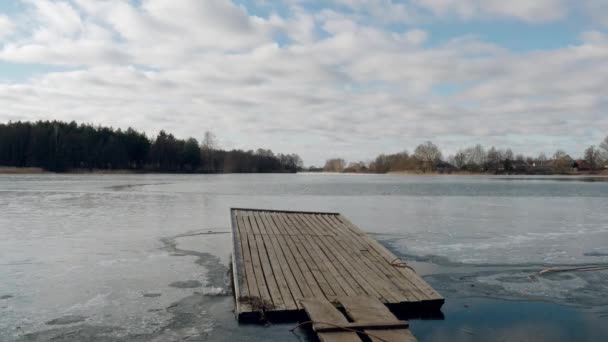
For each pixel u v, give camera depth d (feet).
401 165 440.04
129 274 30.83
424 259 37.09
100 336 20.25
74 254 37.29
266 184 174.91
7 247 40.11
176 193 111.45
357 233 38.55
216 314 22.97
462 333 20.94
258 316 21.49
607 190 135.33
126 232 48.67
